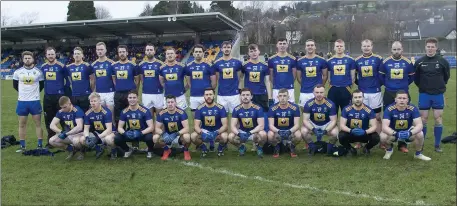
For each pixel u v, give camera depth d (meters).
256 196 5.07
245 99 7.04
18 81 7.66
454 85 22.09
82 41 37.34
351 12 43.19
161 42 35.72
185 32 35.44
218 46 33.62
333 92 7.71
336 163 6.57
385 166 6.36
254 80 7.88
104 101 7.92
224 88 7.98
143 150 7.54
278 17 39.19
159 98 8.12
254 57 7.87
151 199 5.01
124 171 6.26
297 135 7.09
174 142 7.14
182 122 7.07
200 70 7.96
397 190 5.23
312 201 4.88
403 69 7.25
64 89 8.07
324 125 7.28
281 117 7.16
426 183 5.49
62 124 7.46
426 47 7.23
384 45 37.03
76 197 5.10
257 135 6.96
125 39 36.38
